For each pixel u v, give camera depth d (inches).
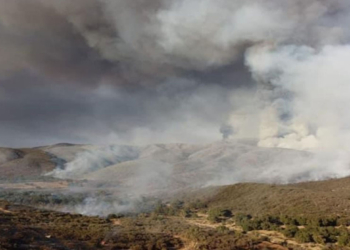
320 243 2196.1
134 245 1621.6
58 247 1430.9
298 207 3422.7
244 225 2768.2
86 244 1562.5
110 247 1560.0
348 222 2701.8
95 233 1743.4
